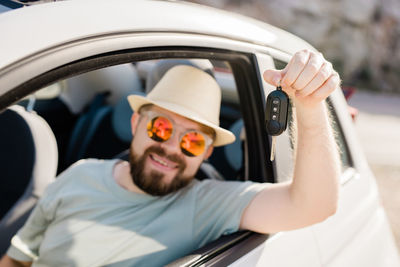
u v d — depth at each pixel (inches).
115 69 115.8
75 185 58.3
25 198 75.7
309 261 51.9
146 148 52.7
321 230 55.6
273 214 46.8
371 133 369.4
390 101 635.5
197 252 43.1
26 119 81.9
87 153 109.0
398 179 241.8
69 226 55.2
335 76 36.0
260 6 686.5
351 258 59.4
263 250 46.6
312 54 35.3
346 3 745.6
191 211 52.4
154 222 51.8
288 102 35.9
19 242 60.4
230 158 77.2
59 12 32.0
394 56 764.6
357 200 65.6
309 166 42.3
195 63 59.4
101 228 53.1
